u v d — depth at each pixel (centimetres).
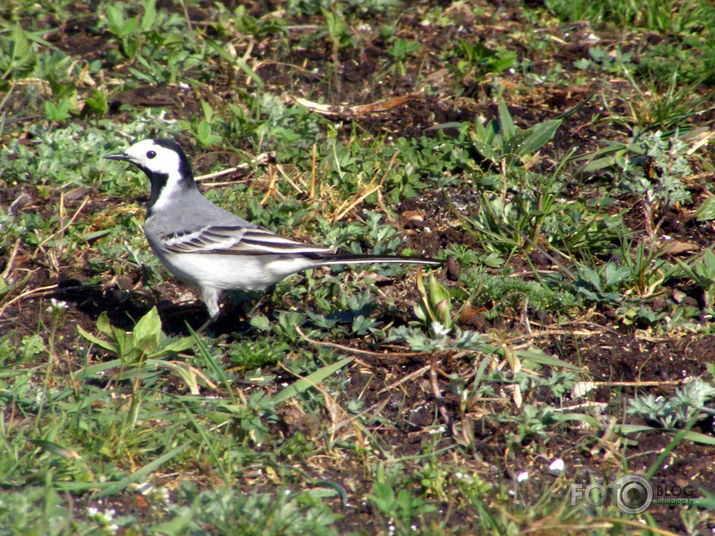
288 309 1134
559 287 1141
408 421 927
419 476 830
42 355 997
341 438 884
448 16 1877
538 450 874
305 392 942
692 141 1446
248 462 848
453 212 1274
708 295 1109
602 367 1012
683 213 1311
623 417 912
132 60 1677
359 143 1456
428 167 1391
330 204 1311
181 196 1120
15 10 1769
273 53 1725
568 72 1691
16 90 1557
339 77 1669
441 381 990
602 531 732
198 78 1642
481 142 1395
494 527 729
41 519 701
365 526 767
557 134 1499
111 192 1348
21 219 1248
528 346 1022
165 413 890
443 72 1664
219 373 941
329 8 1852
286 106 1557
